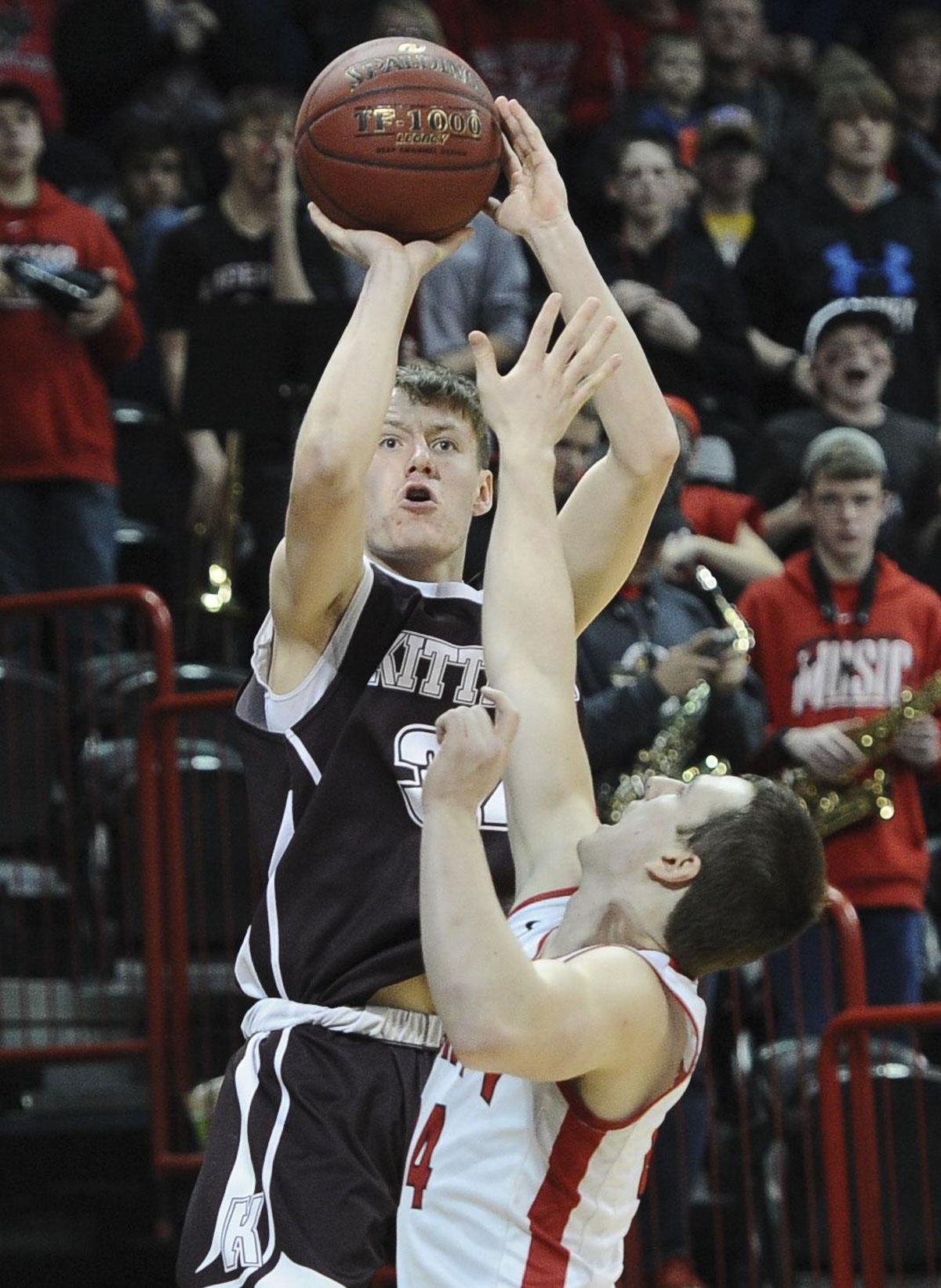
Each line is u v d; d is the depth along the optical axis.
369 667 8.51
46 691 17.34
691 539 16.38
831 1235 12.99
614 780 14.54
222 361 18.30
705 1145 15.44
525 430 7.82
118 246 20.08
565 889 7.42
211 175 24.47
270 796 8.55
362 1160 8.29
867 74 22.78
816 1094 14.10
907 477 18.92
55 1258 16.86
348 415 7.73
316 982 8.41
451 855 6.51
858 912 15.45
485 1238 7.09
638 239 20.72
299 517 7.82
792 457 18.98
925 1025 13.24
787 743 15.26
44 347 19.06
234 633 20.34
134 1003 16.95
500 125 8.33
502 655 7.69
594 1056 6.63
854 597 16.17
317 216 8.21
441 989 6.42
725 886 6.98
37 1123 16.48
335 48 26.62
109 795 16.94
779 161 24.08
